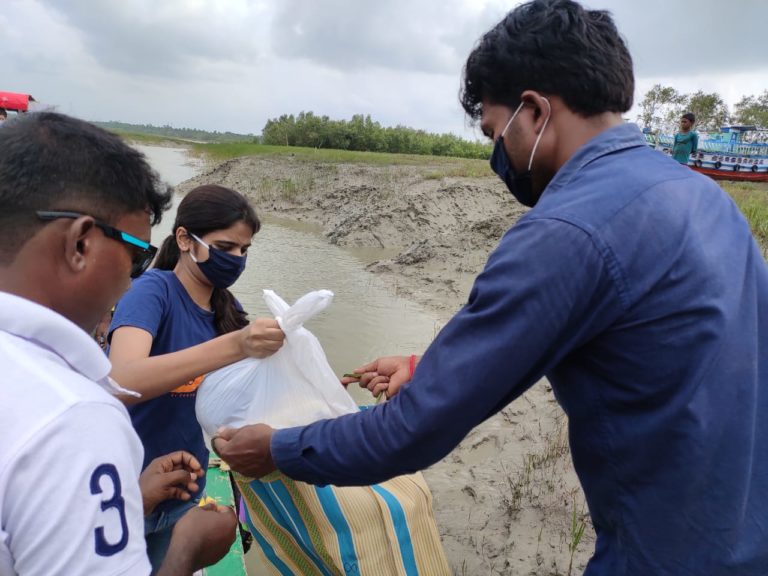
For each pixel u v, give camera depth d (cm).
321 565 212
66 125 120
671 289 134
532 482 412
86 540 97
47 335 106
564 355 141
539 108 155
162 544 240
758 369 139
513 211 1231
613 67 150
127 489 106
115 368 200
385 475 155
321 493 207
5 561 97
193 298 247
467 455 457
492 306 139
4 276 113
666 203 139
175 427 239
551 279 135
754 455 139
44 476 95
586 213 138
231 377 211
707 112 3456
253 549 353
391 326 734
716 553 138
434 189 1427
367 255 1152
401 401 150
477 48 165
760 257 150
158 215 137
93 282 119
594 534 360
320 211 1627
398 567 210
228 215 236
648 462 139
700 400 132
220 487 344
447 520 383
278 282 920
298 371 210
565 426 476
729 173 1941
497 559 346
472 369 139
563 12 151
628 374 139
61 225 112
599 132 156
